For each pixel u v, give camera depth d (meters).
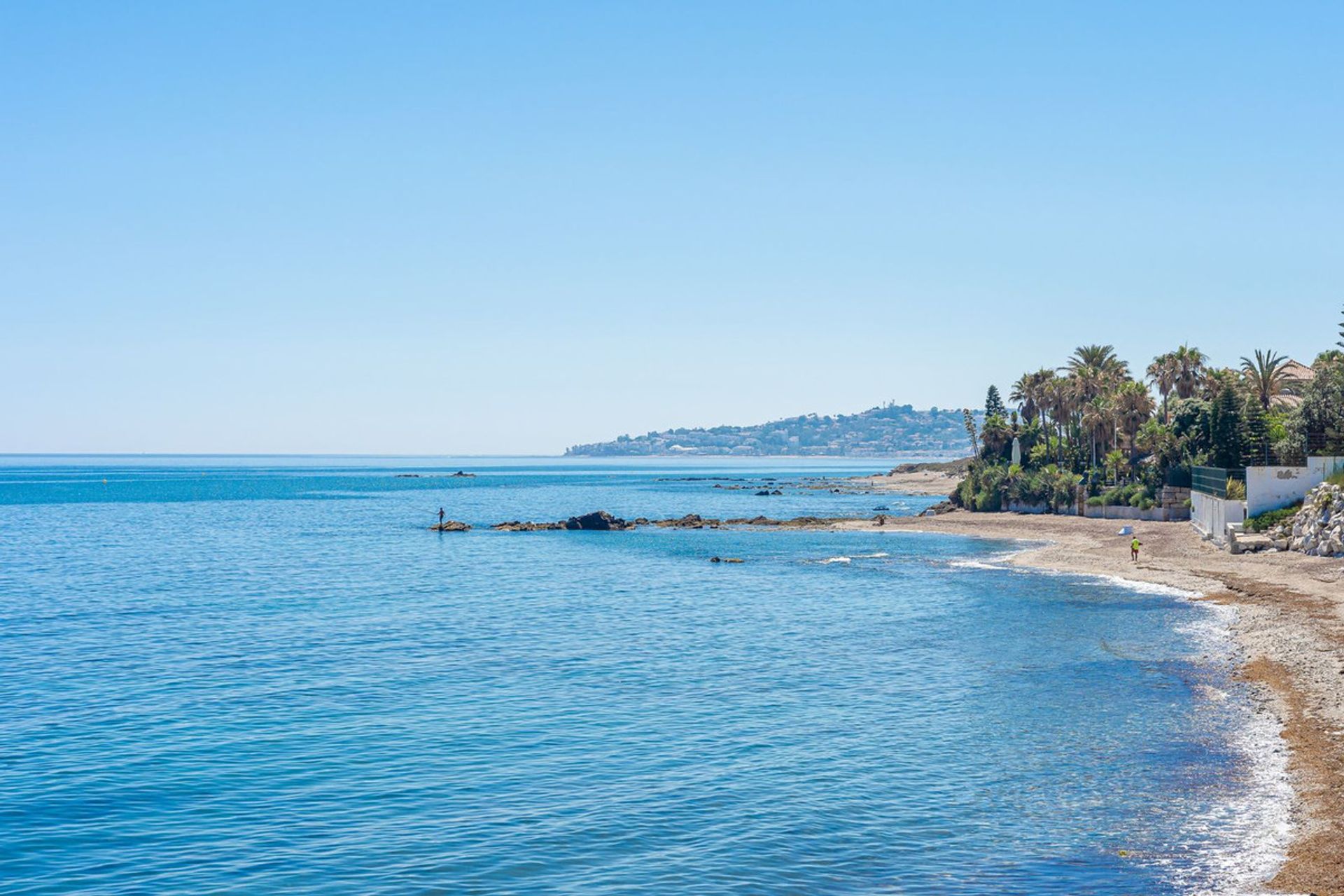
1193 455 125.31
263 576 82.25
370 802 28.00
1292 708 33.84
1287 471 80.31
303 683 42.22
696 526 132.12
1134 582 69.69
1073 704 36.56
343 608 64.19
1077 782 28.23
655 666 45.31
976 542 108.00
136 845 25.22
